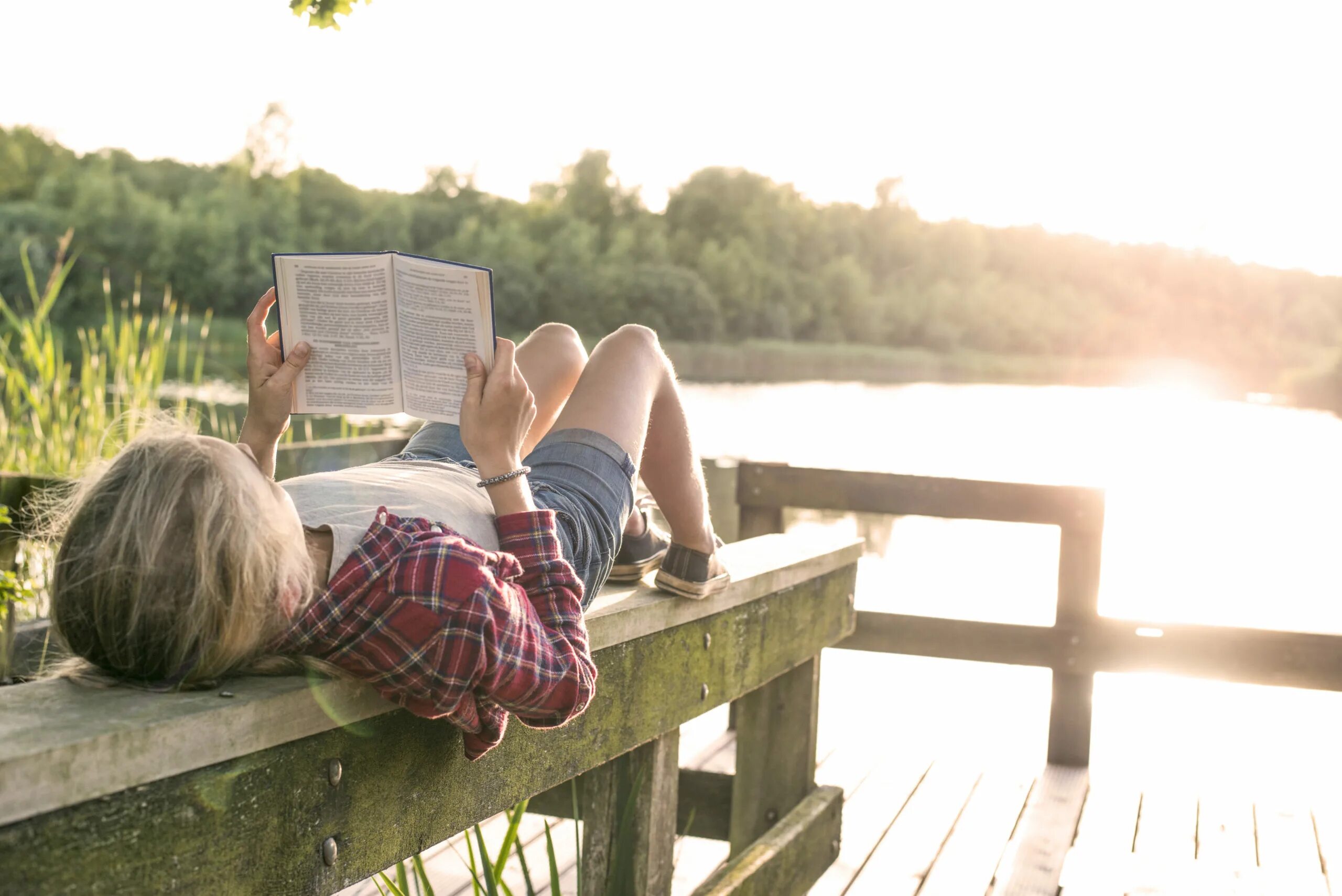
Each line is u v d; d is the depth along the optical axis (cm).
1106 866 283
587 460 173
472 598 125
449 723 147
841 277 5100
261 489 119
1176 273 4806
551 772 169
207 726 112
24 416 346
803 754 270
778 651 241
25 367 367
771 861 234
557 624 141
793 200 5306
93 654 116
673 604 195
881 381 4416
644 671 189
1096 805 341
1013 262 5103
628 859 201
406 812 142
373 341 141
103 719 107
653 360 190
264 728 118
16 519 227
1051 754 375
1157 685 534
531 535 143
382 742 136
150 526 112
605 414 179
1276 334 4509
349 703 130
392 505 136
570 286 4888
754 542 267
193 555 112
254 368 143
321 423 473
